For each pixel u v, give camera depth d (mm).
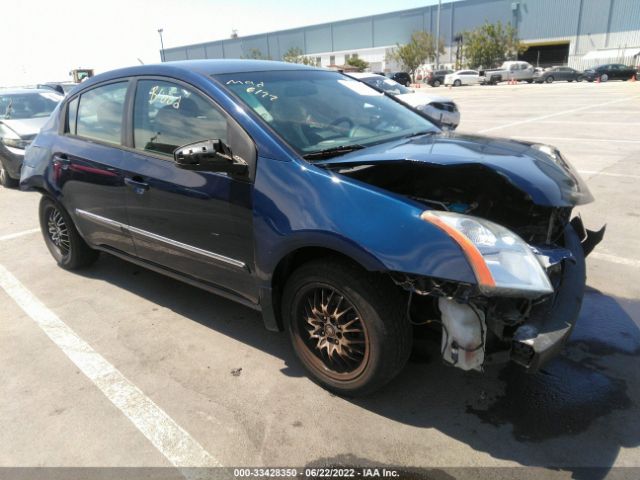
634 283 3990
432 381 2873
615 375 2881
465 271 2135
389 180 2861
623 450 2344
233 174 2795
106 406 2768
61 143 4176
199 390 2877
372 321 2451
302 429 2543
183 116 3168
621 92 23719
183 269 3418
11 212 7008
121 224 3707
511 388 2791
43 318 3781
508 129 12359
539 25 57219
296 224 2539
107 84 3832
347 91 3664
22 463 2395
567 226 3174
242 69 3383
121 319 3727
